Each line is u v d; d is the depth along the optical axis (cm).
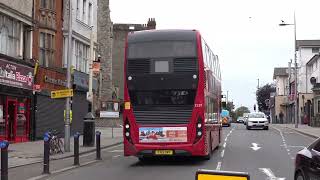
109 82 6228
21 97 2661
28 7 2739
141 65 1717
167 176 1417
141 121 1702
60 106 3141
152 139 1691
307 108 6431
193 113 1688
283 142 2941
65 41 3253
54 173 1510
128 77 1720
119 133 3912
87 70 3725
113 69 7388
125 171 1564
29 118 2752
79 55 3556
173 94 1697
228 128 5350
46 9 3000
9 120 2544
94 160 1945
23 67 2641
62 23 3228
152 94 1703
